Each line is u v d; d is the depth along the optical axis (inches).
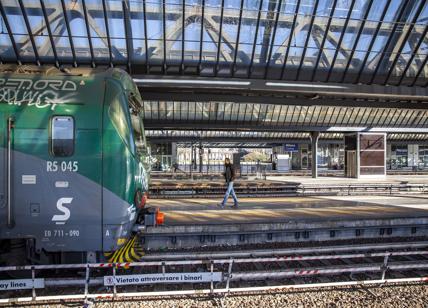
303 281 283.9
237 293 256.8
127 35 805.2
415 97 987.9
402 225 439.8
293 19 824.9
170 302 242.4
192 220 420.5
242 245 394.6
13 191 236.7
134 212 258.7
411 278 271.4
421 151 2600.9
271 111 1456.7
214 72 885.8
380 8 810.2
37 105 242.4
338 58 897.5
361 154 1336.1
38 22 757.3
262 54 871.1
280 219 426.9
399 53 882.8
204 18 808.9
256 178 1242.6
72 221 240.5
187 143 1998.0
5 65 266.2
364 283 267.0
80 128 242.4
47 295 249.9
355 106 1118.4
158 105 1363.2
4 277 256.2
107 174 242.2
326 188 868.0
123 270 300.2
